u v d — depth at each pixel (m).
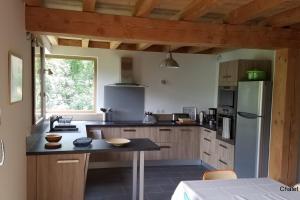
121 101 5.65
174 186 4.36
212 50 5.80
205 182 2.34
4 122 1.98
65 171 2.91
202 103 6.07
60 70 5.40
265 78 4.25
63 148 2.96
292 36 3.49
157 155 5.41
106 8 3.27
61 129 4.25
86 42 4.80
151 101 5.80
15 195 2.37
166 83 5.86
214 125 5.36
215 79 6.11
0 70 1.87
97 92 5.54
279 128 3.65
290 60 3.52
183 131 5.51
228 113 4.62
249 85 4.09
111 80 5.59
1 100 1.90
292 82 3.55
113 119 5.61
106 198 3.85
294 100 3.58
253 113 4.01
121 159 5.23
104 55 5.52
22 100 2.65
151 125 5.30
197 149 5.61
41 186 2.87
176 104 5.94
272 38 3.44
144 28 3.08
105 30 2.97
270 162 3.82
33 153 2.79
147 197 3.89
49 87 5.36
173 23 3.16
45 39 4.51
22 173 2.65
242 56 5.23
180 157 5.52
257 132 3.92
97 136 4.88
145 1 2.69
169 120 5.88
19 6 2.50
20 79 2.50
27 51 3.04
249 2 2.92
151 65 5.75
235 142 4.36
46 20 2.82
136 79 5.69
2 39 1.91
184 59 5.93
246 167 4.13
